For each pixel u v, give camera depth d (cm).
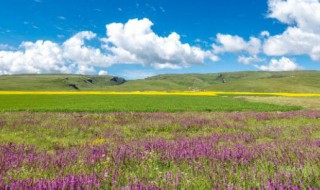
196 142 1086
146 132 1670
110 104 4622
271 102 5866
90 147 1001
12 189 538
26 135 1452
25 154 880
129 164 769
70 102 5222
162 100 6078
